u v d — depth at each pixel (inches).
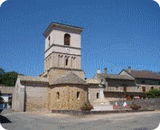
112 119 791.1
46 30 1800.0
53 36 1657.2
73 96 1365.7
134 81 2260.1
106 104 1198.3
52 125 711.1
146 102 1305.4
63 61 1651.1
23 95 1422.2
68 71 1640.0
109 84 2110.0
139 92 2198.6
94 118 853.2
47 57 1766.7
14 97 1641.2
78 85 1402.6
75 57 1718.8
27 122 807.7
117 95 2081.7
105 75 2176.4
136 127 603.8
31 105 1444.4
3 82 3075.8
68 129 620.1
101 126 643.5
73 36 1748.3
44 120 864.9
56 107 1406.3
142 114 931.3
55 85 1453.0
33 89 1477.6
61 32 1696.6
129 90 2198.6
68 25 1716.3
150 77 2349.9
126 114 957.8
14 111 1457.9
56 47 1644.9
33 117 998.4
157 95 2018.9
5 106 2417.6
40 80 1517.0
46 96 1515.7
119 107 1368.1
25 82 1453.0
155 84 2369.6
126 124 661.3
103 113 988.6
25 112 1354.6
